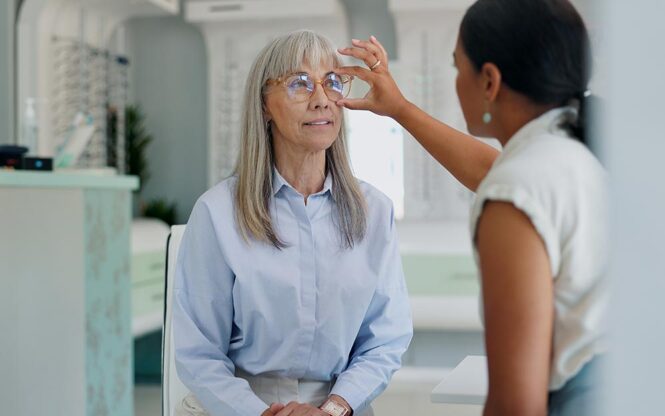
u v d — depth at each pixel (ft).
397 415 12.94
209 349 5.81
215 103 16.38
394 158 15.92
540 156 3.45
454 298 14.85
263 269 5.76
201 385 5.69
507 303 3.31
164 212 16.49
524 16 3.66
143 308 13.76
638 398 2.11
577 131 3.66
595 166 3.47
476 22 3.81
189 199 17.10
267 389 5.94
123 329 11.64
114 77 16.01
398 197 15.97
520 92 3.73
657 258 2.09
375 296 6.07
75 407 10.35
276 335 5.83
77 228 10.34
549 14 3.63
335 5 15.20
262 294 5.78
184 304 5.88
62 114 13.94
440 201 15.90
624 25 2.10
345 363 6.06
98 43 15.12
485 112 3.88
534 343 3.29
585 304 3.43
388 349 6.07
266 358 5.90
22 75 13.17
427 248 14.94
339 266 5.89
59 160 11.37
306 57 5.80
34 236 9.60
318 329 5.82
